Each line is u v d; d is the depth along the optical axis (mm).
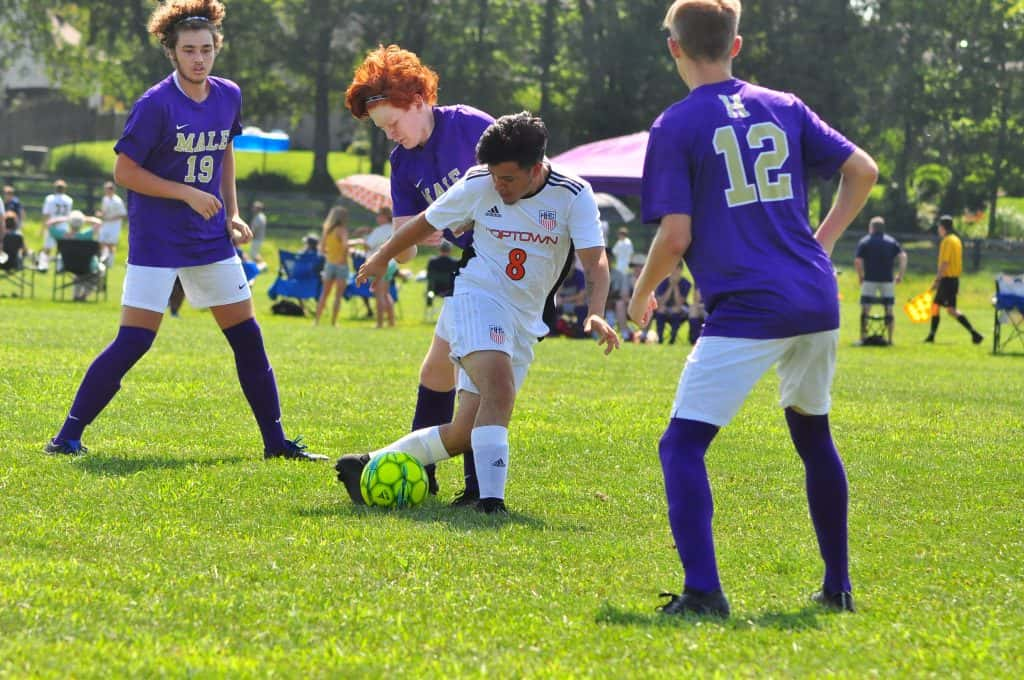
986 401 32344
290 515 15695
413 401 27609
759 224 11875
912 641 10945
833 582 12523
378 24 155875
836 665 10156
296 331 50938
